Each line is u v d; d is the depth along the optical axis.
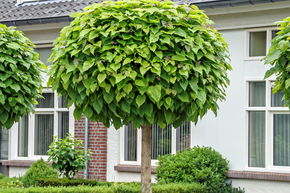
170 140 12.77
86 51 6.96
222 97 7.78
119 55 6.82
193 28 7.18
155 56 6.83
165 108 7.00
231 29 12.08
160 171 11.59
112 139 13.26
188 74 6.95
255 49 11.93
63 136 14.30
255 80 11.82
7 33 9.02
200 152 11.68
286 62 6.77
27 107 8.91
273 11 11.52
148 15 7.04
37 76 9.25
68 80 7.13
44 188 10.34
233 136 12.02
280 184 11.37
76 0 14.95
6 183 12.41
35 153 14.73
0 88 8.55
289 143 11.59
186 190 10.34
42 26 14.10
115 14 7.01
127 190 10.18
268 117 11.70
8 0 16.27
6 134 15.40
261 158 11.89
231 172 11.76
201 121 12.36
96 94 6.97
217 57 7.43
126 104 6.87
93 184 11.95
